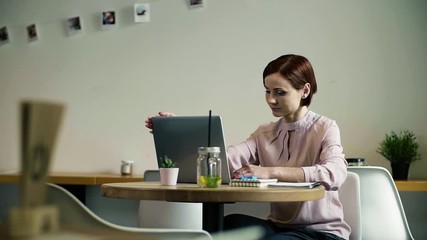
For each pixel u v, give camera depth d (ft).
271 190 4.35
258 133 6.67
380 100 9.48
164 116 5.56
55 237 1.34
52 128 1.21
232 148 6.51
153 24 10.48
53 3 11.05
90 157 10.66
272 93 6.03
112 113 10.62
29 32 11.14
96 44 10.78
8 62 11.25
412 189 8.13
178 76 10.34
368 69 9.54
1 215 1.33
